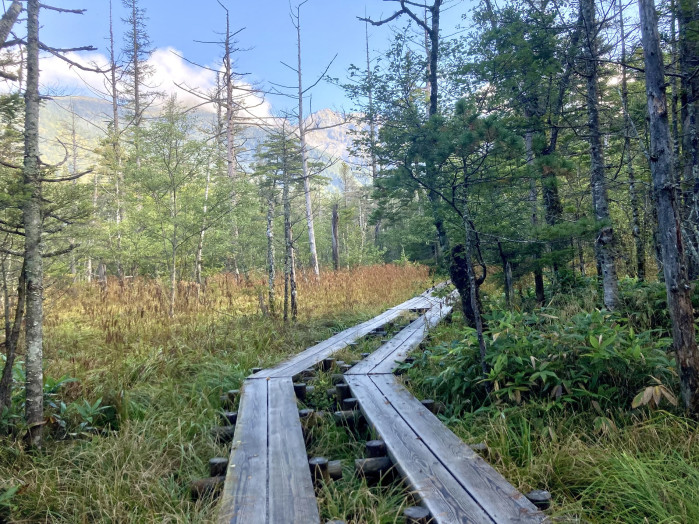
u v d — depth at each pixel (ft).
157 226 46.47
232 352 25.85
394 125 34.06
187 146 42.45
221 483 11.58
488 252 27.61
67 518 10.91
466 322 25.32
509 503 9.43
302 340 28.99
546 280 35.83
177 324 32.27
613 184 27.86
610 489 10.69
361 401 16.47
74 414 16.16
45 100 15.72
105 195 61.26
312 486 10.71
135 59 90.84
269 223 35.88
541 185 27.25
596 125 24.44
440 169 20.34
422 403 16.62
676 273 13.76
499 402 15.83
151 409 16.96
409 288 54.54
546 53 25.59
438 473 10.89
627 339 17.83
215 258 65.51
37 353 14.37
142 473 12.04
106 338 26.63
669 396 13.26
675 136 24.13
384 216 29.73
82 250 43.80
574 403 15.44
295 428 14.35
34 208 14.52
